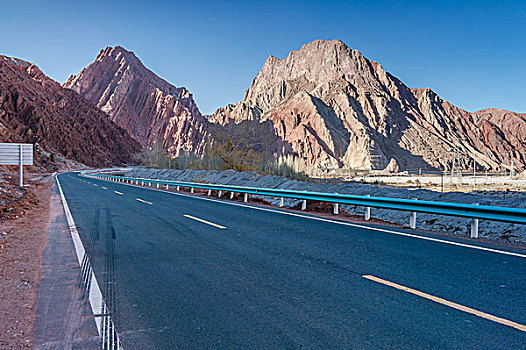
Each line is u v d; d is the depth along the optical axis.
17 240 9.04
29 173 76.94
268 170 53.75
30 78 185.00
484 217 8.73
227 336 3.69
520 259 6.64
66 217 13.30
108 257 7.13
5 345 3.59
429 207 10.13
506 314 4.13
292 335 3.68
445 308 4.32
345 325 3.89
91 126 191.88
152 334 3.77
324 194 14.27
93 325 4.03
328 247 7.76
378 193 18.34
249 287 5.20
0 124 106.44
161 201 19.44
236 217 12.78
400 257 6.83
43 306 4.63
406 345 3.43
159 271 6.09
